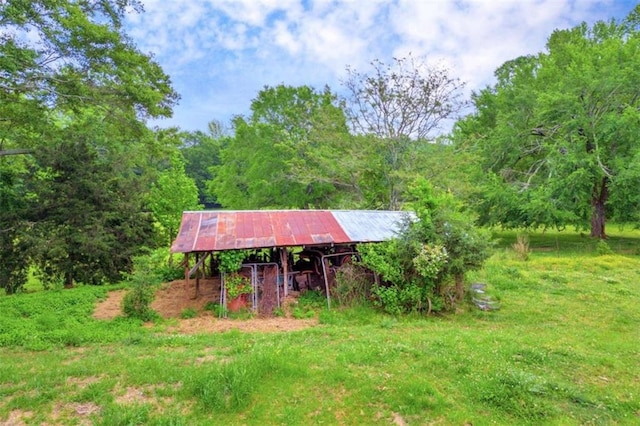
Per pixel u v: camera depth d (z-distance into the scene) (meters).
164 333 8.34
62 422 4.49
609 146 20.69
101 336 7.88
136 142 18.16
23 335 7.77
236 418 4.59
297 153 23.66
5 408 4.73
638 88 20.42
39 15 10.77
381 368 5.79
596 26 28.94
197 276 11.52
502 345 7.15
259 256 12.77
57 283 14.78
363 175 20.22
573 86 21.47
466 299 10.85
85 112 16.80
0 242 13.94
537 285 12.55
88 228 14.53
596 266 15.04
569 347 7.22
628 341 7.80
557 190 20.58
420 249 9.74
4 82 11.24
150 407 4.76
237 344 7.07
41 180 15.23
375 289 10.33
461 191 18.62
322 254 11.55
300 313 9.84
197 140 56.56
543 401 5.00
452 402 4.93
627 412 4.94
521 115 24.81
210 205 51.88
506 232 30.47
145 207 17.48
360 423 4.51
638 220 19.67
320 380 5.35
